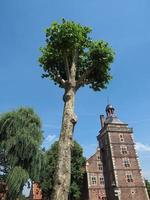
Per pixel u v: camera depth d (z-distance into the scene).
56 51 14.53
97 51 15.29
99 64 15.46
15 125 26.59
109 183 48.31
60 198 9.55
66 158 10.45
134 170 48.22
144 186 47.03
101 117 59.09
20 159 25.08
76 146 48.25
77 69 15.57
